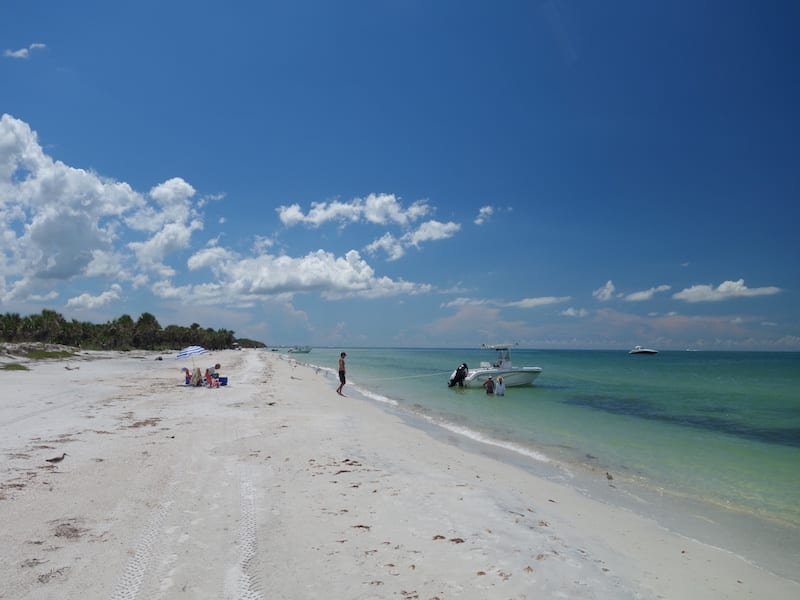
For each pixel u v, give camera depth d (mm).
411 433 15758
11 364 39188
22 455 10031
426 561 5898
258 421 15875
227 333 182125
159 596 4727
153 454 10625
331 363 84500
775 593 5809
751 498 9789
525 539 6812
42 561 5367
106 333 98875
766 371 63875
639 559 6566
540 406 24406
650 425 18703
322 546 6188
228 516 7074
